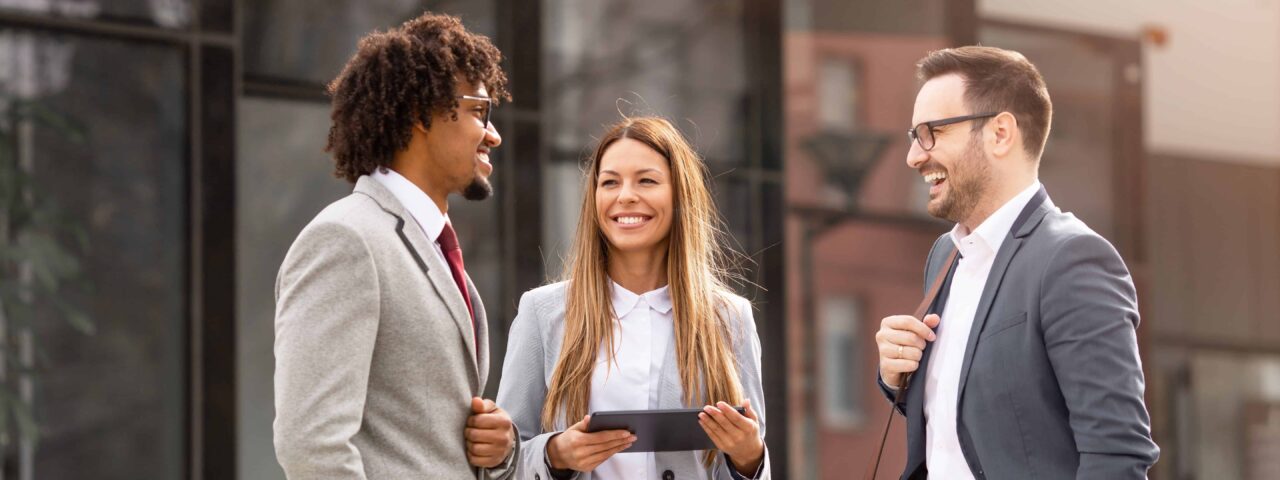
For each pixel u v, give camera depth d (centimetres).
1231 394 773
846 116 646
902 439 643
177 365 478
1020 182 265
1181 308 760
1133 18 742
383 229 236
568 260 325
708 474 301
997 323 254
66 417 461
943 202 269
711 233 329
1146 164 736
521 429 302
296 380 219
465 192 254
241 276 493
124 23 480
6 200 459
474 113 251
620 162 304
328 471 216
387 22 533
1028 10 706
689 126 599
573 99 570
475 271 537
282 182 505
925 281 293
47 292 462
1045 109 268
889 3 664
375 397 233
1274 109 779
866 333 641
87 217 470
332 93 253
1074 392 239
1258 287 779
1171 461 753
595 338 301
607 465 298
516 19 559
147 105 482
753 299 605
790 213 626
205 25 491
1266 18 778
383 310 232
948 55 272
